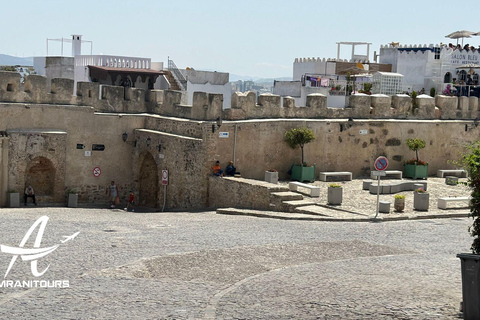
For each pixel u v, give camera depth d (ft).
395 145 126.62
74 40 180.55
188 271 56.34
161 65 169.89
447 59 189.16
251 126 112.88
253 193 101.50
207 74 169.17
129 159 122.21
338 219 88.02
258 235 74.90
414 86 184.85
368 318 41.73
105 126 119.34
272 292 48.96
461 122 132.57
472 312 40.09
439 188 112.78
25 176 111.96
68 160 116.06
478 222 47.01
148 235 74.28
